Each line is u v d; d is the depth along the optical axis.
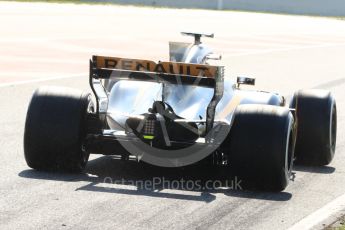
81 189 26.98
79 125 27.97
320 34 129.50
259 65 78.44
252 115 27.42
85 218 23.69
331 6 198.62
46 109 28.09
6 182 27.67
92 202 25.45
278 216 24.94
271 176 27.19
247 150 27.09
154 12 155.88
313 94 33.00
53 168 29.00
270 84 64.62
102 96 28.31
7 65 65.25
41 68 64.69
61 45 83.69
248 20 152.00
